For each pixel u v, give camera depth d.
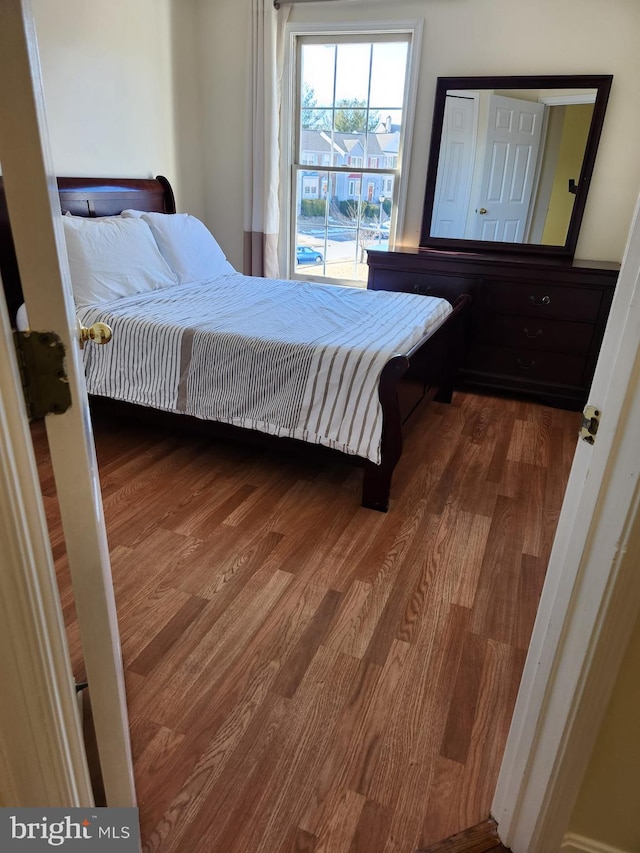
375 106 4.01
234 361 2.45
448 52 3.72
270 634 1.71
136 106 3.71
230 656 1.62
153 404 2.67
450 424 3.38
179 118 4.11
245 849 1.16
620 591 0.86
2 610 0.66
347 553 2.11
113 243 3.04
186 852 1.15
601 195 3.70
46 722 0.73
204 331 2.51
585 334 3.57
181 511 2.34
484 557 2.12
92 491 0.80
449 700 1.51
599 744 0.99
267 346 2.38
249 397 2.46
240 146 4.28
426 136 3.93
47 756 0.75
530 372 3.77
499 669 1.61
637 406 0.77
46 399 0.67
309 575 1.98
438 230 4.09
